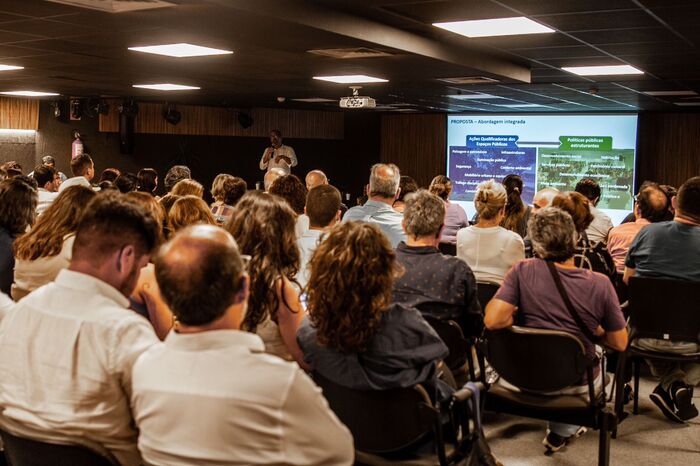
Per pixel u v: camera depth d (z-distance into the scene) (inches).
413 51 239.9
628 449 147.9
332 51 249.6
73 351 66.4
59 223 115.5
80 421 66.4
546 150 534.3
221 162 555.2
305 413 58.7
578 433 152.4
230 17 187.6
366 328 79.0
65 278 69.3
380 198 168.7
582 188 231.9
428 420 81.7
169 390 57.7
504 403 123.0
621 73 326.6
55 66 318.7
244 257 86.0
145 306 99.0
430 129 604.4
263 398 56.7
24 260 115.6
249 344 58.8
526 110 530.9
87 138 512.7
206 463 56.8
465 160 565.9
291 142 580.7
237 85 395.5
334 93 433.4
